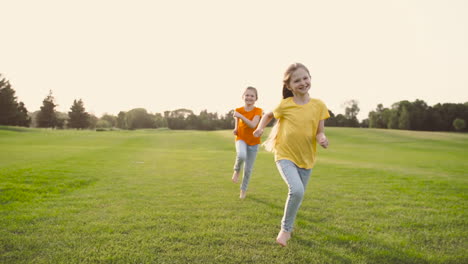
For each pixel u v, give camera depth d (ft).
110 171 22.57
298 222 10.34
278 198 14.17
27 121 213.05
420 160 48.47
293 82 8.84
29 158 30.99
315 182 19.88
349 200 14.03
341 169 28.22
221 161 33.68
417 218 11.05
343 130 152.15
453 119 237.45
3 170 20.25
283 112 9.16
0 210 10.85
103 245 7.77
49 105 232.73
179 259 7.06
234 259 7.13
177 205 12.24
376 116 280.10
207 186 17.11
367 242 8.55
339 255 7.58
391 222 10.53
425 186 18.47
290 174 8.24
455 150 84.38
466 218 11.12
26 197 13.06
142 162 30.48
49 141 79.92
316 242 8.44
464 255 7.70
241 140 14.69
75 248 7.57
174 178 20.06
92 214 10.63
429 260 7.37
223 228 9.32
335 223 10.37
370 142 111.24
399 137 128.98
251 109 15.14
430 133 148.25
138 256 7.16
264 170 26.66
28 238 8.11
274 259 7.20
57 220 9.79
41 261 6.81
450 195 15.65
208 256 7.25
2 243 7.74
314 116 8.93
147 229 9.08
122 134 122.62
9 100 185.16
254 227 9.51
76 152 41.19
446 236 9.14
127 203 12.44
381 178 22.07
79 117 244.01
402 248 8.13
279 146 9.06
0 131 103.24
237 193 15.25
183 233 8.77
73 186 16.17
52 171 20.86
